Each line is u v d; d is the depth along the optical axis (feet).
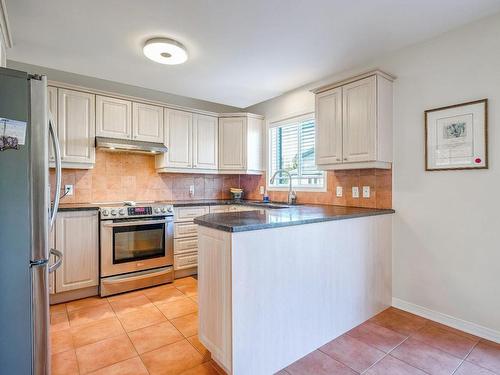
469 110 7.12
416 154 8.16
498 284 6.75
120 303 9.02
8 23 6.80
